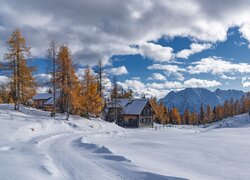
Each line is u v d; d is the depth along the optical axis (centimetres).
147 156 1559
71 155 1487
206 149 1900
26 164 1109
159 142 2406
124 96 8775
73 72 3850
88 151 1684
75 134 2950
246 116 8969
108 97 5794
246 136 3169
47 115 4034
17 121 2911
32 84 3700
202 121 13800
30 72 3666
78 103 4156
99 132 3566
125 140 2630
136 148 1942
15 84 3606
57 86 3838
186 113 13188
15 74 3591
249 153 1700
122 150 1767
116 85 5750
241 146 2078
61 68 3794
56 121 3534
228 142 2400
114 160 1345
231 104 14775
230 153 1703
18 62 3603
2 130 2306
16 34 3575
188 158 1511
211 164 1334
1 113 3297
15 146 1722
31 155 1364
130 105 7019
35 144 1847
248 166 1288
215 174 1112
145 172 1044
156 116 9500
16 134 2292
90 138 2639
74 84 3891
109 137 3005
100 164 1234
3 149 1564
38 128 2930
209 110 14388
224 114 14350
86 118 4684
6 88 3712
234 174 1112
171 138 2941
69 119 4059
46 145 1905
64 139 2361
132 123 6775
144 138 2980
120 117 6894
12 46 3572
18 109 3775
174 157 1545
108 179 969
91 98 4797
